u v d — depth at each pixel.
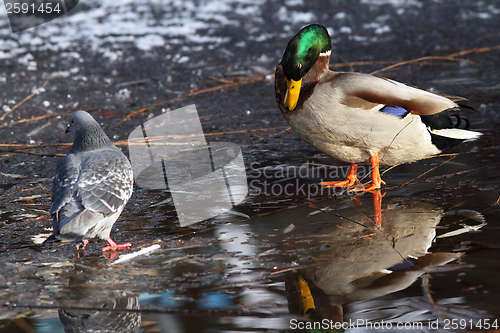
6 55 20.36
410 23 24.30
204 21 26.72
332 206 7.52
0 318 4.91
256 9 29.42
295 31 23.42
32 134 11.64
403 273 5.50
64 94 15.15
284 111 7.91
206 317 4.83
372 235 6.46
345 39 21.53
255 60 18.66
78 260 6.06
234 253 6.11
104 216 5.96
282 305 5.00
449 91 13.88
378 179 8.09
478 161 9.05
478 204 7.28
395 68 16.61
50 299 5.20
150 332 4.63
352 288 5.25
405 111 7.52
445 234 6.39
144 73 17.47
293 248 6.19
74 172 6.12
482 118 11.53
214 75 16.97
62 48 21.61
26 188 8.52
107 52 20.61
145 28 25.38
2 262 6.02
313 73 7.59
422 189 8.00
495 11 26.28
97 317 4.92
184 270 5.73
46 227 7.04
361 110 7.42
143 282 5.49
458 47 19.25
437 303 4.92
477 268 5.52
